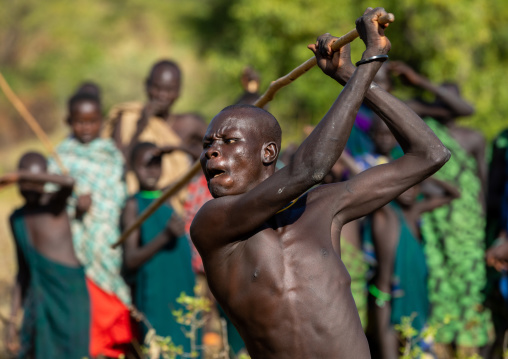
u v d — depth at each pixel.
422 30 39.91
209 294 20.81
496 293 20.78
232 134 8.77
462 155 22.20
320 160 8.12
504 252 19.55
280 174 8.34
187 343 18.41
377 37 8.41
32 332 18.81
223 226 8.72
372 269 18.58
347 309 8.80
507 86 41.62
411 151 8.94
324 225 8.96
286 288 8.68
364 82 8.34
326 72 9.04
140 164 19.09
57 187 19.72
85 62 72.62
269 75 44.00
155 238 18.55
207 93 62.88
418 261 18.66
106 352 19.53
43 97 72.56
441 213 21.30
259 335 8.83
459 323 20.72
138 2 77.88
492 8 42.09
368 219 18.73
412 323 18.44
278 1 42.69
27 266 19.50
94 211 20.23
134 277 19.23
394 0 39.72
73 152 21.19
